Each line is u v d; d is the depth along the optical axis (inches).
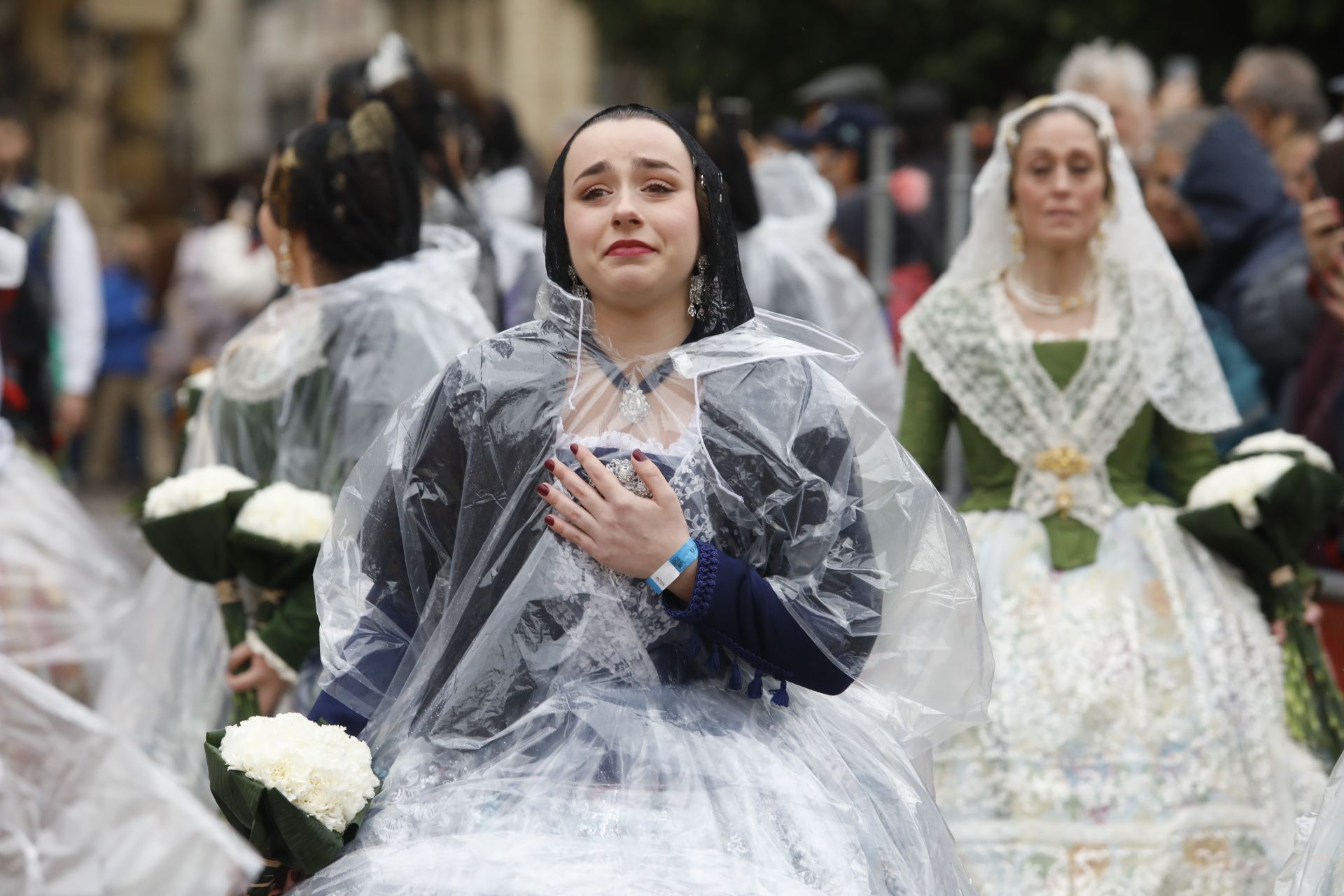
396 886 140.3
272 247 227.6
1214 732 228.2
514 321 318.0
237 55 1581.0
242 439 220.4
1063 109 248.8
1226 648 233.9
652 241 152.3
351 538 162.2
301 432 216.4
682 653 154.0
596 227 153.0
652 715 150.5
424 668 156.3
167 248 668.1
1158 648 233.5
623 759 147.8
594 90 1218.0
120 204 1210.0
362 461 162.9
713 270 157.1
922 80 720.3
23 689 226.1
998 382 247.1
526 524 154.0
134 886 221.6
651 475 149.6
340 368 214.2
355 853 147.0
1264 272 303.4
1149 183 325.7
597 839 142.3
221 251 527.8
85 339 387.5
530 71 1226.0
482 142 356.8
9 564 268.4
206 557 208.4
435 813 147.6
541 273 322.3
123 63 1237.7
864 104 446.6
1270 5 609.6
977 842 226.4
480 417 155.6
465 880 139.0
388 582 161.2
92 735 225.0
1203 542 236.4
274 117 1553.9
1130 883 222.7
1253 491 232.1
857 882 143.3
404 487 158.9
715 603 148.5
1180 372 245.4
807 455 154.8
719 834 143.2
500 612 152.9
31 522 273.3
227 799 148.1
